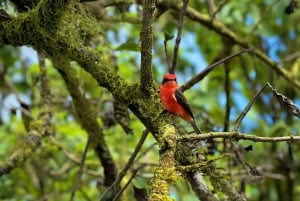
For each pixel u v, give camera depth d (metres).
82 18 8.21
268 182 16.17
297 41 17.33
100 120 11.91
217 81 15.85
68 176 14.11
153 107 6.69
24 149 10.22
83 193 12.41
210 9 11.56
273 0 13.37
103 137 9.83
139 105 6.71
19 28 6.86
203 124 10.40
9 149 14.03
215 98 14.63
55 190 14.34
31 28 6.84
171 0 10.35
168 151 5.62
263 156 14.02
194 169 5.82
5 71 17.14
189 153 6.70
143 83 6.71
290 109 6.06
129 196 10.34
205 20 11.09
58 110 14.62
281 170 13.32
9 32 6.91
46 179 14.83
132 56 15.63
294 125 14.46
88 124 9.67
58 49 7.04
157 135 6.45
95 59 7.05
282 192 16.12
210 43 16.42
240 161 9.19
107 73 6.95
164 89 7.10
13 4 8.16
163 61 16.28
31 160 14.02
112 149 13.29
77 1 8.26
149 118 6.64
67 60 8.16
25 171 14.34
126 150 13.88
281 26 16.14
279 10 12.07
